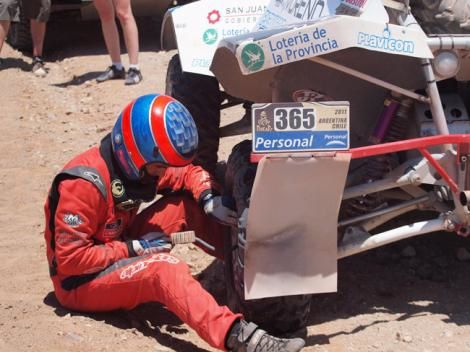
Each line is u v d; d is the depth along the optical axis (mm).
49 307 4703
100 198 4348
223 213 4676
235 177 4602
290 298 4344
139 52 11680
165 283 4234
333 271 4258
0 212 6395
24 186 6906
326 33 4113
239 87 4750
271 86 4703
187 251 5730
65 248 4332
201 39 5336
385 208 4496
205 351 4367
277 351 4051
